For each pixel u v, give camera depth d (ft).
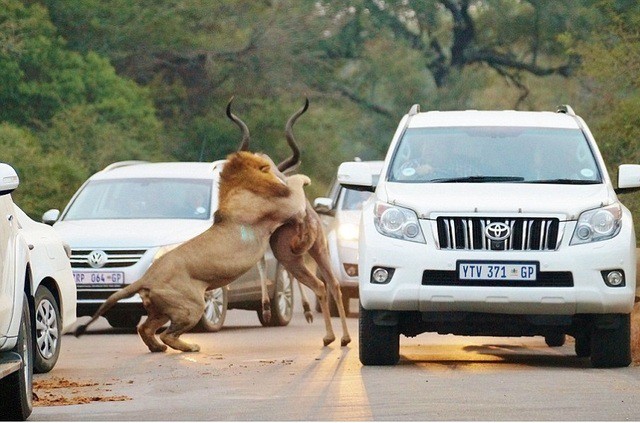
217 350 59.00
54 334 51.39
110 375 49.37
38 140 153.89
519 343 62.28
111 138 159.74
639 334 55.52
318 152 206.08
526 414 37.29
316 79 212.43
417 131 53.62
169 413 38.55
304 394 42.14
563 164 51.93
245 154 59.47
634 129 104.01
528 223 48.08
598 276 47.78
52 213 70.28
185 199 71.46
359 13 225.35
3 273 36.65
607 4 130.72
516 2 229.66
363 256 48.67
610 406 38.78
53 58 164.66
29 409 38.17
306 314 61.67
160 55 193.77
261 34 198.29
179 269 58.49
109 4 183.32
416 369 48.85
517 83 233.14
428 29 233.14
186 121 194.49
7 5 161.99
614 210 48.65
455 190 49.65
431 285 47.88
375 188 53.21
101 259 66.95
